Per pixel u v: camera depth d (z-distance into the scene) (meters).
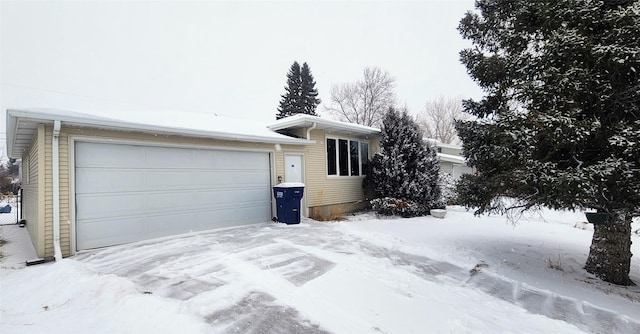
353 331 3.04
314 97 37.38
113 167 6.48
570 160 4.65
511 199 5.49
